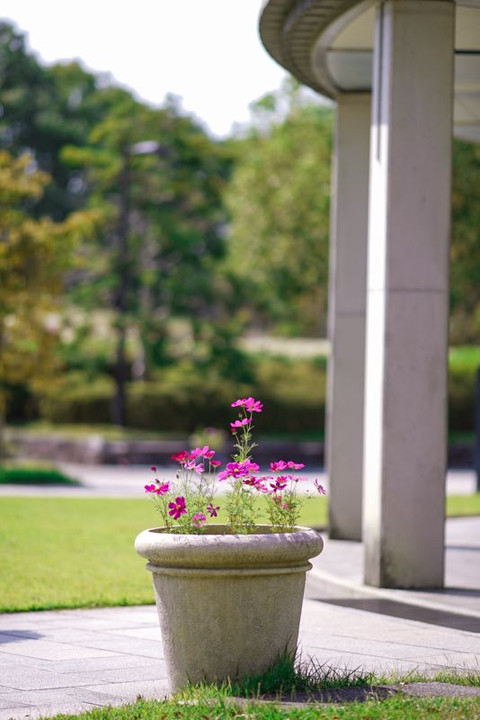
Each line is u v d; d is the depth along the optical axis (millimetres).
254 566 6926
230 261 45906
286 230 44750
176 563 6957
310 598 11680
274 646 7020
